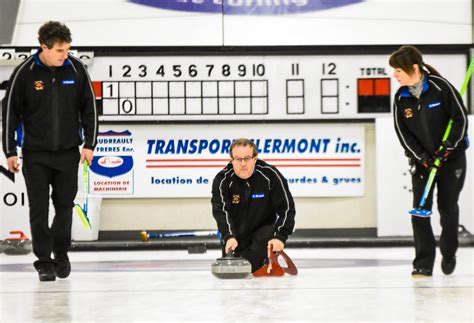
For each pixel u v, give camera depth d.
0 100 21.17
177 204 21.72
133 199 21.66
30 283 12.30
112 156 21.52
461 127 12.26
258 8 21.53
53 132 12.34
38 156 12.37
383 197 21.48
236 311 8.91
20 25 21.33
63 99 12.40
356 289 10.89
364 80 21.53
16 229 21.31
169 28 21.47
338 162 21.70
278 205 12.90
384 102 21.58
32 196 12.43
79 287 11.64
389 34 21.67
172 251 20.64
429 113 12.41
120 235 21.59
